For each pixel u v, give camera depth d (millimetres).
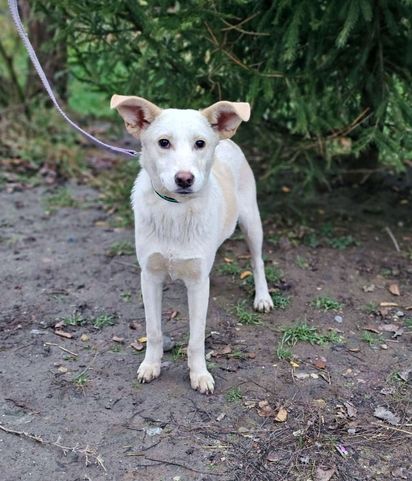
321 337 1521
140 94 1916
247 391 1338
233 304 1673
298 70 1909
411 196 2338
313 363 1433
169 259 1242
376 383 1372
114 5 1730
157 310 1326
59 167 2658
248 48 1916
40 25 2869
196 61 1903
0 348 1478
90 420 1254
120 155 2789
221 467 1146
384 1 1747
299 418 1265
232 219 1434
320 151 1985
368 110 1917
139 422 1249
